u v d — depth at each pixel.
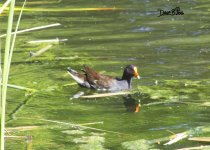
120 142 11.16
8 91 15.15
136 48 19.23
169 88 15.22
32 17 24.66
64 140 11.33
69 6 26.62
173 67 17.03
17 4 26.98
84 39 20.64
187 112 13.23
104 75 16.22
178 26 22.34
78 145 10.98
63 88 15.50
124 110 13.61
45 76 16.45
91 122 12.58
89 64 17.58
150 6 26.36
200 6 26.14
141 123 12.51
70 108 13.78
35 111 13.46
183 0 27.67
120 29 22.05
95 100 14.59
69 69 15.84
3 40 20.27
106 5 26.89
